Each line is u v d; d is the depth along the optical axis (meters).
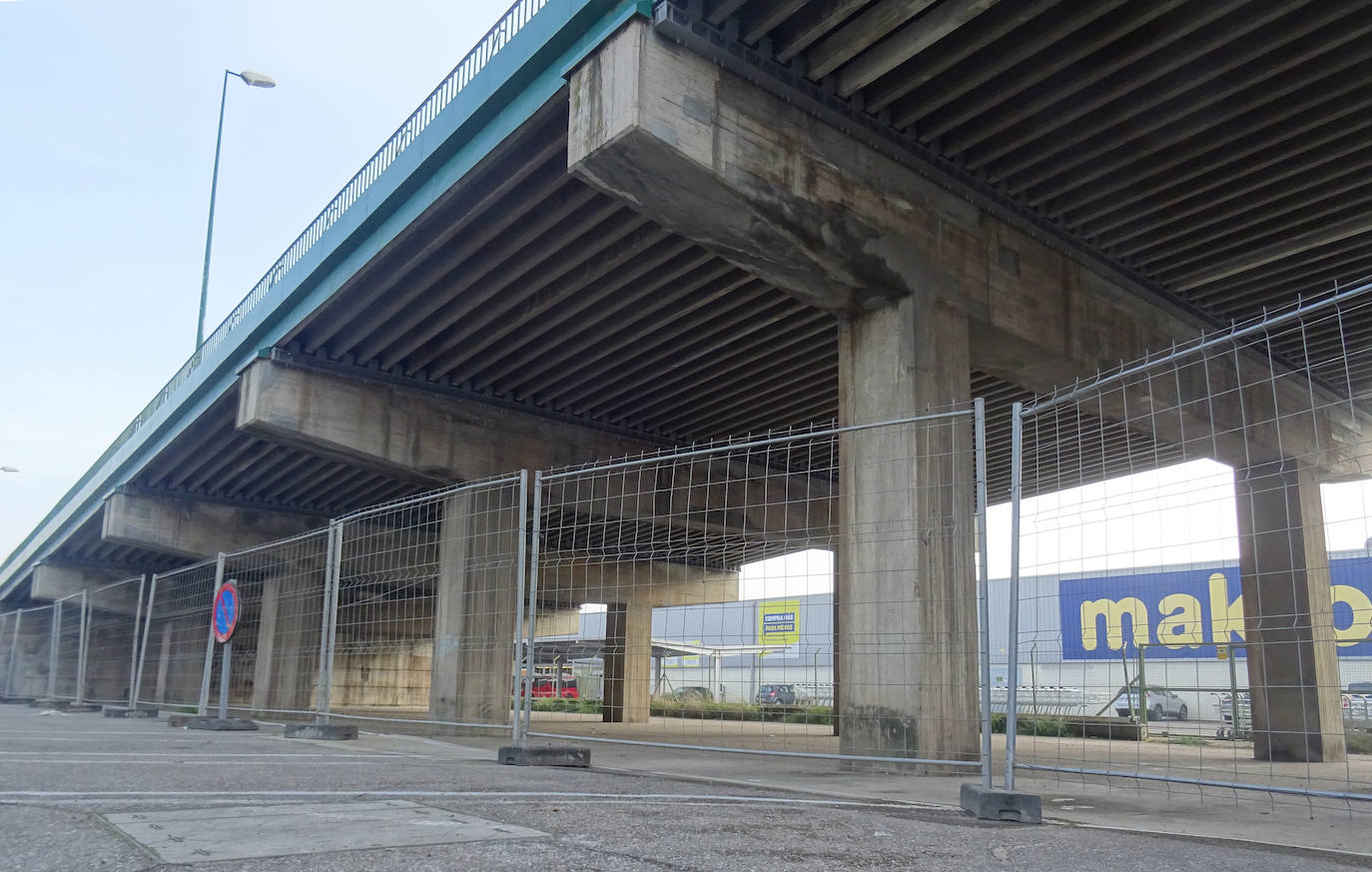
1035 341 13.12
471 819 4.55
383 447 19.28
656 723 27.30
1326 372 18.94
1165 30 9.71
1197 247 14.49
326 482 27.08
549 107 11.55
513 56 12.02
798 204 10.84
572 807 5.27
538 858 3.57
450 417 20.22
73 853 3.54
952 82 10.90
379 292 16.16
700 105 10.20
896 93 11.12
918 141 12.02
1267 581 17.19
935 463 11.39
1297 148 11.80
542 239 14.43
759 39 10.69
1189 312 16.11
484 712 19.05
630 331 17.17
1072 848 4.51
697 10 10.34
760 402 20.94
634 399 20.73
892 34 10.40
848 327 12.42
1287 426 17.62
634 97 9.68
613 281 15.07
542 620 42.59
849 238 11.26
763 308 15.86
